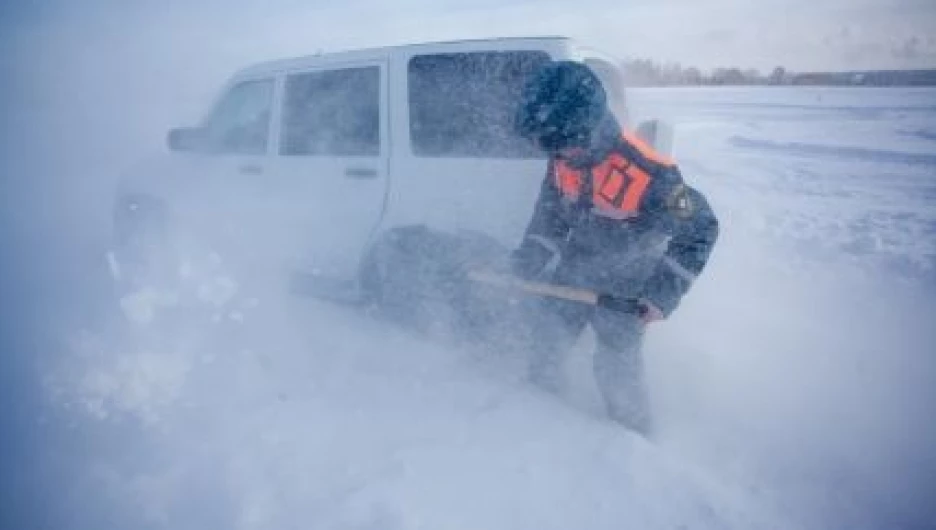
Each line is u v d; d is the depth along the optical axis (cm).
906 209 693
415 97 319
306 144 369
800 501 225
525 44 287
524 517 200
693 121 1459
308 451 233
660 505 207
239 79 405
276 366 300
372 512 200
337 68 352
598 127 212
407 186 322
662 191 215
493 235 298
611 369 245
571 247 246
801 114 1566
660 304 220
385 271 332
